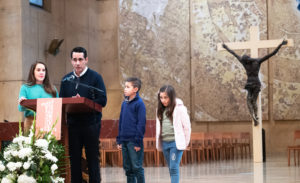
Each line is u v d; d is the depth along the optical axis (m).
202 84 17.12
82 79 5.59
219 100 17.00
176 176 5.97
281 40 12.20
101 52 17.91
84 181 6.39
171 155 6.00
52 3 14.81
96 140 5.41
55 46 14.40
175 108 6.02
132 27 17.44
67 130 5.04
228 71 16.94
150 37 17.33
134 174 6.24
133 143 6.10
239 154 16.80
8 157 4.24
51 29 14.68
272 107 16.89
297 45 16.55
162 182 8.49
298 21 16.58
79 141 5.39
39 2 14.11
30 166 4.18
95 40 17.67
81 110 5.23
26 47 13.35
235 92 16.88
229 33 16.98
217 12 17.08
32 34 13.67
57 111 4.73
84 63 5.55
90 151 5.39
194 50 17.19
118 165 13.09
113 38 17.80
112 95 17.62
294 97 16.58
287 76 16.61
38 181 4.20
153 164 13.03
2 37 13.26
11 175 4.15
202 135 13.31
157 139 6.14
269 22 16.89
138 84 6.22
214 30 17.08
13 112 13.09
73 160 5.37
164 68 17.25
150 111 17.23
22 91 5.54
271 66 16.89
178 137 5.95
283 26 16.70
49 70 14.45
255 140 12.72
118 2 17.66
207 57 17.09
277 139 16.84
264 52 16.81
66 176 4.93
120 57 17.48
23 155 4.16
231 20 16.98
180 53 17.25
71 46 15.88
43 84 5.66
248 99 12.43
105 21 17.89
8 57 13.20
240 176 9.34
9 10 13.24
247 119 16.78
